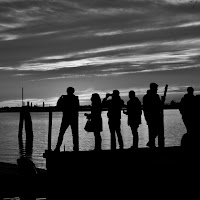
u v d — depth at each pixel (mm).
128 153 11883
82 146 39969
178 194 12141
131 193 11805
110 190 11734
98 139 13672
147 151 12031
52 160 11672
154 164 12039
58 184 11633
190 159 12367
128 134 54594
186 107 13195
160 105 13156
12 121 119312
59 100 12727
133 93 14180
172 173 12172
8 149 39188
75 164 11602
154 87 13281
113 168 11781
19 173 15336
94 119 13672
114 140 14047
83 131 61844
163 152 12141
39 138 52156
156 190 11977
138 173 11906
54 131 66562
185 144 12711
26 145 43094
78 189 11609
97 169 11695
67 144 42562
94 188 11648
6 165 18016
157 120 13047
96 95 13930
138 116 13922
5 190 14359
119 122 14055
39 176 14383
